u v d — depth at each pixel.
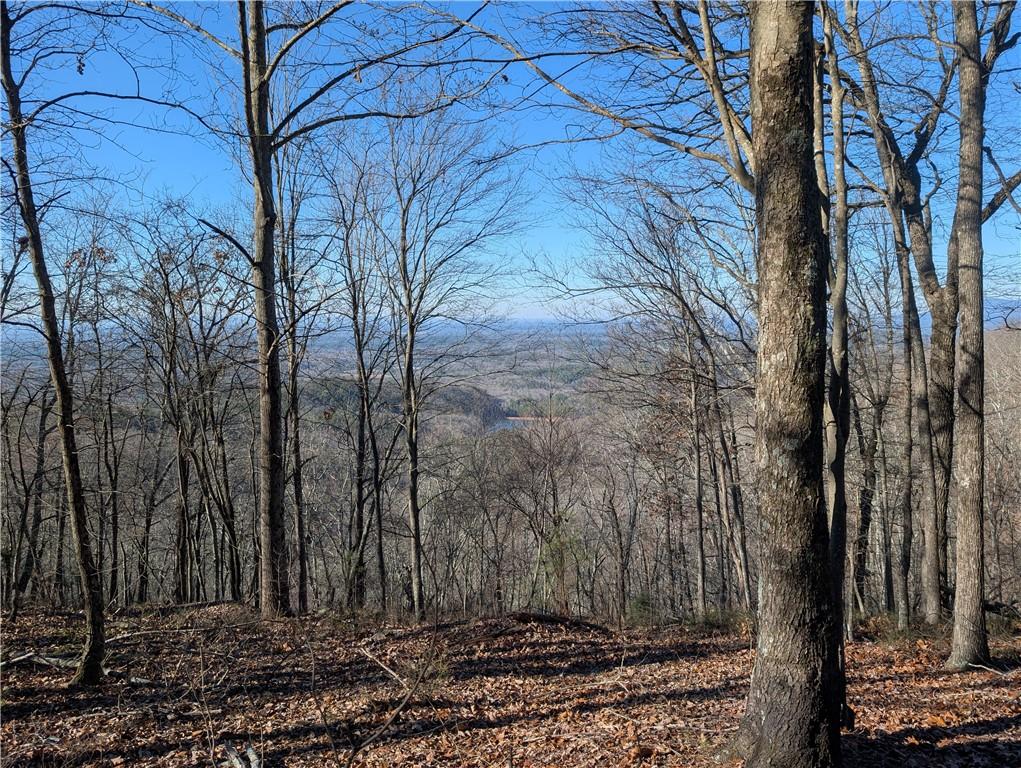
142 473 20.34
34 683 7.38
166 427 18.28
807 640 4.39
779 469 4.41
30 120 6.82
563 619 11.85
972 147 8.66
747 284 7.46
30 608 11.37
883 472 15.50
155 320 16.45
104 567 16.97
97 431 17.84
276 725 6.71
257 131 10.81
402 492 25.88
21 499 16.66
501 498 21.28
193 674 7.34
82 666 7.45
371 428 17.08
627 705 7.33
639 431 21.11
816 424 4.38
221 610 11.10
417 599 14.91
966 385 8.76
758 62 4.50
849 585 11.55
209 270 15.67
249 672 8.23
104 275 16.12
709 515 21.77
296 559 20.23
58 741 6.17
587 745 5.98
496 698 7.67
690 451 21.06
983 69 9.92
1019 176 10.11
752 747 4.54
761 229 4.52
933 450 12.23
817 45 6.52
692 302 15.39
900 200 12.78
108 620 9.85
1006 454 21.45
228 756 5.89
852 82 10.75
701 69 6.38
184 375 17.02
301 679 8.11
